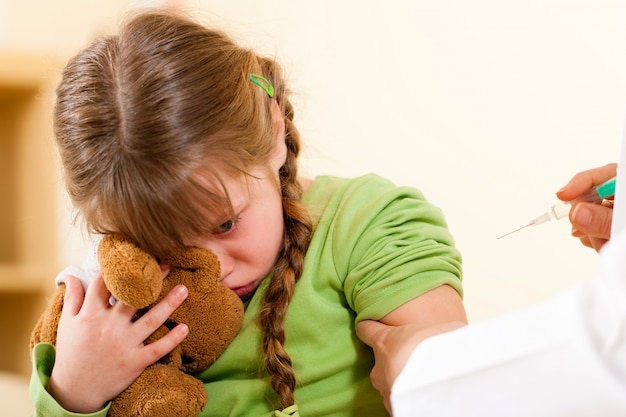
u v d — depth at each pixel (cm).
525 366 49
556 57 159
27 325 213
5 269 205
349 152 178
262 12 184
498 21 164
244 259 97
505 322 52
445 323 86
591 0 156
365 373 102
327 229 107
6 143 216
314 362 101
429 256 98
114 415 94
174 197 87
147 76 91
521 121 162
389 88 176
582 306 48
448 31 169
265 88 105
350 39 179
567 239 159
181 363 99
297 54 181
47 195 207
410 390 54
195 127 90
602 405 46
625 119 70
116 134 90
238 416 101
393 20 175
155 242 89
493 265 163
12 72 199
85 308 96
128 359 92
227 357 102
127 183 88
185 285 94
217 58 97
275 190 100
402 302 94
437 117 170
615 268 46
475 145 166
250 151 95
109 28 114
